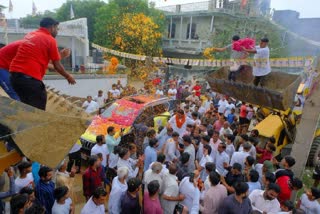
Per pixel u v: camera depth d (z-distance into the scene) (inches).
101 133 303.0
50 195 165.0
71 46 831.1
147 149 230.8
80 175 280.2
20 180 169.3
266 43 245.6
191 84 664.4
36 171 187.6
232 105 433.7
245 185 155.1
